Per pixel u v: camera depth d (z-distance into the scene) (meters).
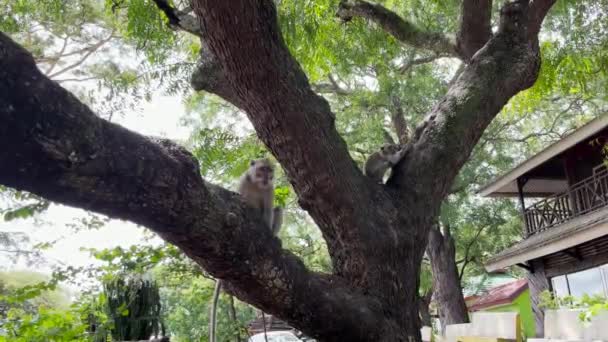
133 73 7.97
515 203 18.03
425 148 4.70
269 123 3.81
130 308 5.96
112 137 2.58
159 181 2.72
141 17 5.48
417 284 4.42
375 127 14.05
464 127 4.78
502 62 5.08
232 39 3.39
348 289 3.98
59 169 2.38
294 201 14.25
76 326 5.20
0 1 6.98
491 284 28.67
